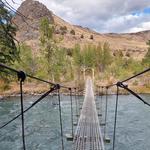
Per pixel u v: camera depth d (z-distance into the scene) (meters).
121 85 5.97
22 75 4.41
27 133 23.25
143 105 41.69
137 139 21.14
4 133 23.22
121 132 23.31
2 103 44.50
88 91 39.84
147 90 63.50
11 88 58.34
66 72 76.88
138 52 195.75
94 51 96.56
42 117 31.19
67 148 18.34
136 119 29.94
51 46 72.25
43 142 20.16
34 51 114.38
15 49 8.65
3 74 11.02
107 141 16.48
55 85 8.21
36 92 59.41
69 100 47.34
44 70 71.31
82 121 18.41
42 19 70.81
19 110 36.84
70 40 167.25
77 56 86.44
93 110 22.73
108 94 58.28
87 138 14.11
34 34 127.69
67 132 23.23
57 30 167.12
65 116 31.38
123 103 43.91
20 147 18.97
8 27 7.19
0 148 18.72
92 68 87.44
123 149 18.42
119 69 86.06
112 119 29.58
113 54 171.12
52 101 46.38
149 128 25.25
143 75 76.62
